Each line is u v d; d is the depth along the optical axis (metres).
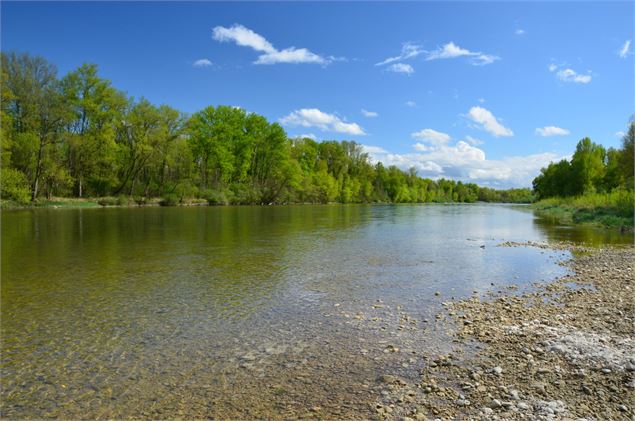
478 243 23.48
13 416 5.50
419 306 10.63
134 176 69.88
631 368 6.68
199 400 5.93
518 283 13.38
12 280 13.41
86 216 41.06
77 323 9.27
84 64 61.56
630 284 13.00
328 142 130.50
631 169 50.56
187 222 36.25
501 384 6.32
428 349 7.77
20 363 7.17
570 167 86.06
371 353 7.60
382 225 36.28
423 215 56.16
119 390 6.23
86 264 16.19
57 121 54.72
